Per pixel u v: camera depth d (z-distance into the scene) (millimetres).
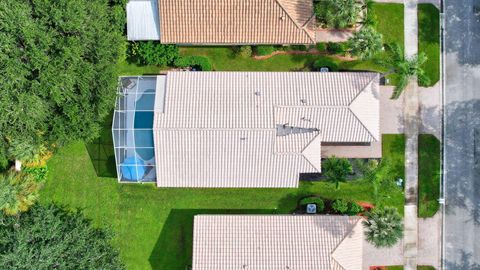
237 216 43312
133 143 42062
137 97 42562
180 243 46344
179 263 46344
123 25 43219
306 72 43812
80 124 39562
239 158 42188
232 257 42000
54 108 39375
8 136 39000
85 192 46375
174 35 42656
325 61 46219
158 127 40750
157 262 46344
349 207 45625
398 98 46562
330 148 46094
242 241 42500
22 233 37500
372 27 43594
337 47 46094
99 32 38438
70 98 38594
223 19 41781
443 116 46781
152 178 43781
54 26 36594
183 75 43219
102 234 42656
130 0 42969
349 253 42562
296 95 42500
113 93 40469
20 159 41812
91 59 39031
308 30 42531
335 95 42406
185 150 41719
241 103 42062
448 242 46688
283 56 46438
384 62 42000
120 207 46375
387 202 46469
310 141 42062
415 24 46844
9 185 39500
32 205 41625
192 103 41906
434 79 46688
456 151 46812
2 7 34156
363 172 43312
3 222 39375
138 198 46406
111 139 45750
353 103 41906
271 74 43562
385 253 46531
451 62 46844
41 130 39781
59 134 39344
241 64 46375
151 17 43312
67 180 46344
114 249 42969
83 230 41000
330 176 43562
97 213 46281
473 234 46656
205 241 42469
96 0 38844
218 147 41688
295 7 41938
